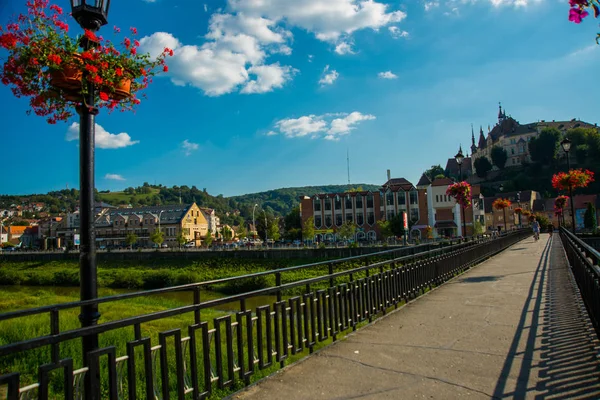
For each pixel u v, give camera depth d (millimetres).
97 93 4305
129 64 4402
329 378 4672
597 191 107062
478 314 7594
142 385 5980
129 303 19578
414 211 71938
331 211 76125
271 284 30062
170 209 97625
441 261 11922
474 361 5062
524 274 13062
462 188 24984
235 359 6684
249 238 109062
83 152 3947
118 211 100250
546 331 6277
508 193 109750
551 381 4363
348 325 6617
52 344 2877
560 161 124750
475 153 156125
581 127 134250
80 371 3131
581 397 3957
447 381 4465
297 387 4441
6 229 119125
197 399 3963
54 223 111750
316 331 6090
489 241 20641
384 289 8047
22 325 11367
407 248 9383
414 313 7930
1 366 7336
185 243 82062
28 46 3951
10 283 47125
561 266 14898
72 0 4113
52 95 4234
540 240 37312
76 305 3098
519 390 4172
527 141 135125
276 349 5098
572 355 5137
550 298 8852
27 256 65375
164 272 44250
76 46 4113
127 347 3428
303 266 5758
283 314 5250
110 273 49250
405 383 4445
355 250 47562
